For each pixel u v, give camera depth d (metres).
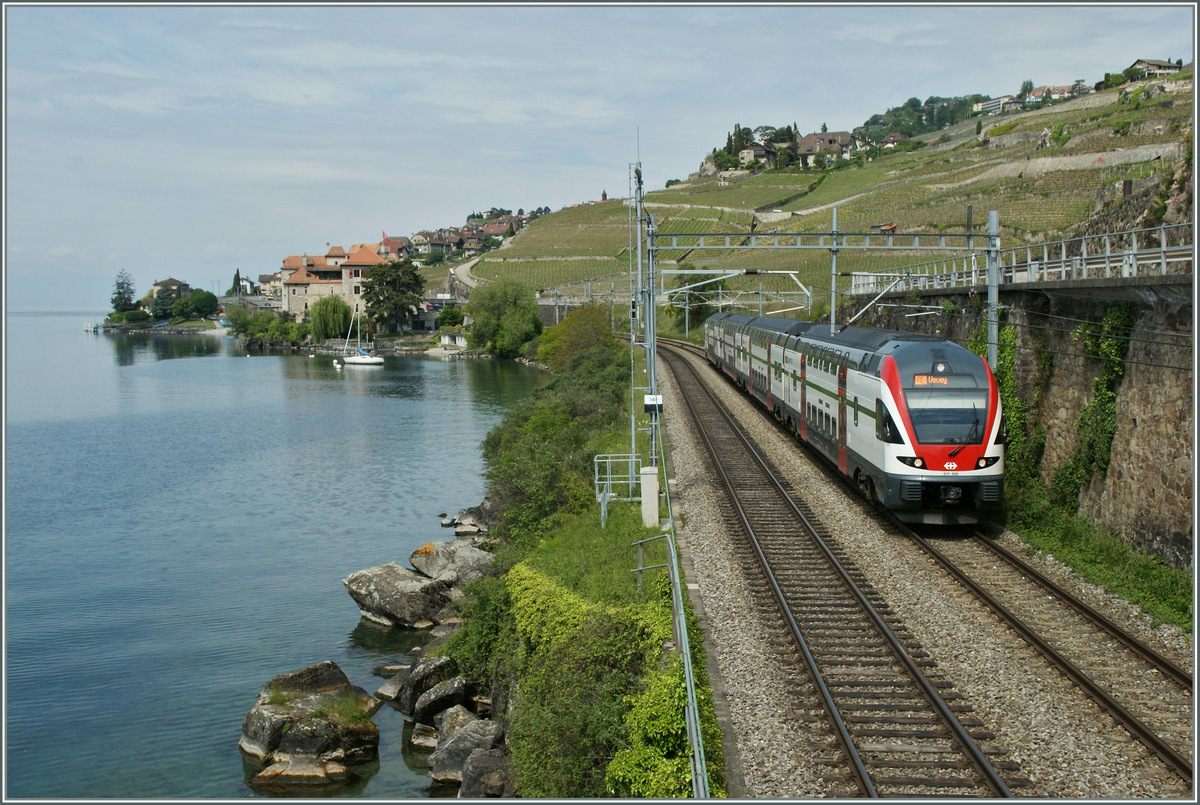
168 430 66.88
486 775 17.45
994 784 10.41
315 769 19.61
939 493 20.77
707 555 19.98
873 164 189.75
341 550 36.66
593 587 18.92
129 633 28.08
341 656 26.11
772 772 11.05
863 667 13.95
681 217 171.12
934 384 21.12
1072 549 19.70
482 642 21.97
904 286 44.56
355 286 174.62
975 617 15.84
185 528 40.44
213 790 19.11
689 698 11.77
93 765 20.14
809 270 98.31
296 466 53.44
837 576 18.36
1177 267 20.69
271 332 161.50
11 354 146.62
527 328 120.44
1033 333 23.42
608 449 33.78
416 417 71.69
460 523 39.19
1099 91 162.75
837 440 26.55
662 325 109.44
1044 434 23.00
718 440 35.84
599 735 14.40
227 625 28.72
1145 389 18.44
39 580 33.47
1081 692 12.80
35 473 52.12
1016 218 83.56
